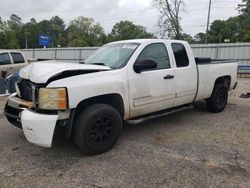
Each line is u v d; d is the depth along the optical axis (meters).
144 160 3.80
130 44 4.79
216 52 21.94
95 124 3.87
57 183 3.21
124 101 4.24
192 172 3.45
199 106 7.12
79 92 3.68
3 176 3.37
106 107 3.98
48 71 3.71
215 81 6.24
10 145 4.36
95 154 3.97
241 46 20.80
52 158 3.88
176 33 38.78
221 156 3.93
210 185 3.15
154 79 4.62
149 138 4.70
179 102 5.25
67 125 3.78
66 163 3.72
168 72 4.86
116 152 4.08
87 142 3.81
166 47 4.99
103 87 3.93
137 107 4.46
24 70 4.21
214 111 6.44
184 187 3.11
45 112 3.68
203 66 5.70
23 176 3.37
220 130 5.15
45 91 3.58
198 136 4.80
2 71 9.66
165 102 4.92
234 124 5.55
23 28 99.94
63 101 3.56
